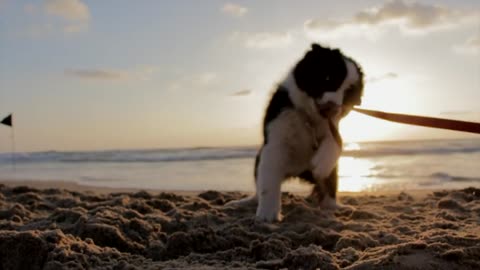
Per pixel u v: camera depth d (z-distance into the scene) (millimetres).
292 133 1519
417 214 1585
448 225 1352
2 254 1115
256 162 1696
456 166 3602
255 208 1669
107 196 1966
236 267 1081
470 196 1876
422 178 2916
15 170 4727
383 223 1450
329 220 1480
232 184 2777
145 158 5797
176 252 1213
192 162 4898
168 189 2543
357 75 1517
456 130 928
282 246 1166
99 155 6922
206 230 1248
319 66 1473
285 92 1528
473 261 1008
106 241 1239
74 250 1130
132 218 1392
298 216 1539
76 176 3656
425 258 1016
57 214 1479
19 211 1646
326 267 1034
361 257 1065
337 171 1715
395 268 995
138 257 1167
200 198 1900
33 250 1109
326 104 1457
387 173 3279
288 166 1557
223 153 6168
